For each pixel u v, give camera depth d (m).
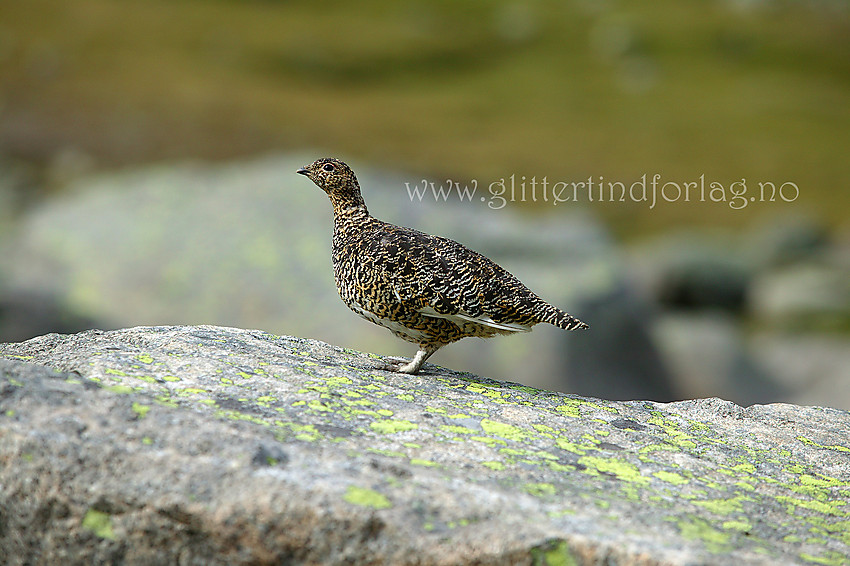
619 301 16.19
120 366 5.43
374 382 6.07
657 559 3.99
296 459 4.48
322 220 17.44
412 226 16.94
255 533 4.12
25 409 4.47
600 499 4.59
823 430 6.21
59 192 29.81
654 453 5.36
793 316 24.75
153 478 4.22
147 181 19.22
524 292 6.41
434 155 38.72
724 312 26.09
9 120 36.28
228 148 37.16
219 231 17.17
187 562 4.23
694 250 27.58
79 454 4.29
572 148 41.38
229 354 6.05
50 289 15.98
